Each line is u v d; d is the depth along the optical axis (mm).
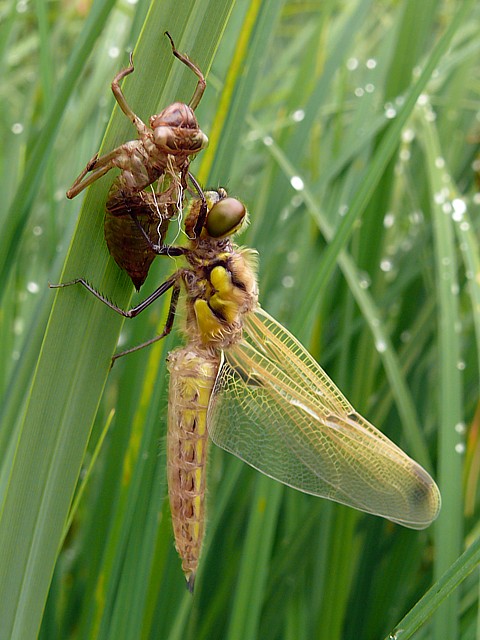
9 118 146
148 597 95
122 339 114
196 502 92
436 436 121
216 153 89
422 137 126
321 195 123
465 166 138
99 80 121
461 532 95
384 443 94
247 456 95
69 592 110
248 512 116
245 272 98
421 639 102
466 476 114
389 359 108
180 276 96
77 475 69
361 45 160
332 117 143
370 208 117
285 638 110
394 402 121
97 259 69
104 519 97
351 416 95
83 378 69
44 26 99
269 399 97
